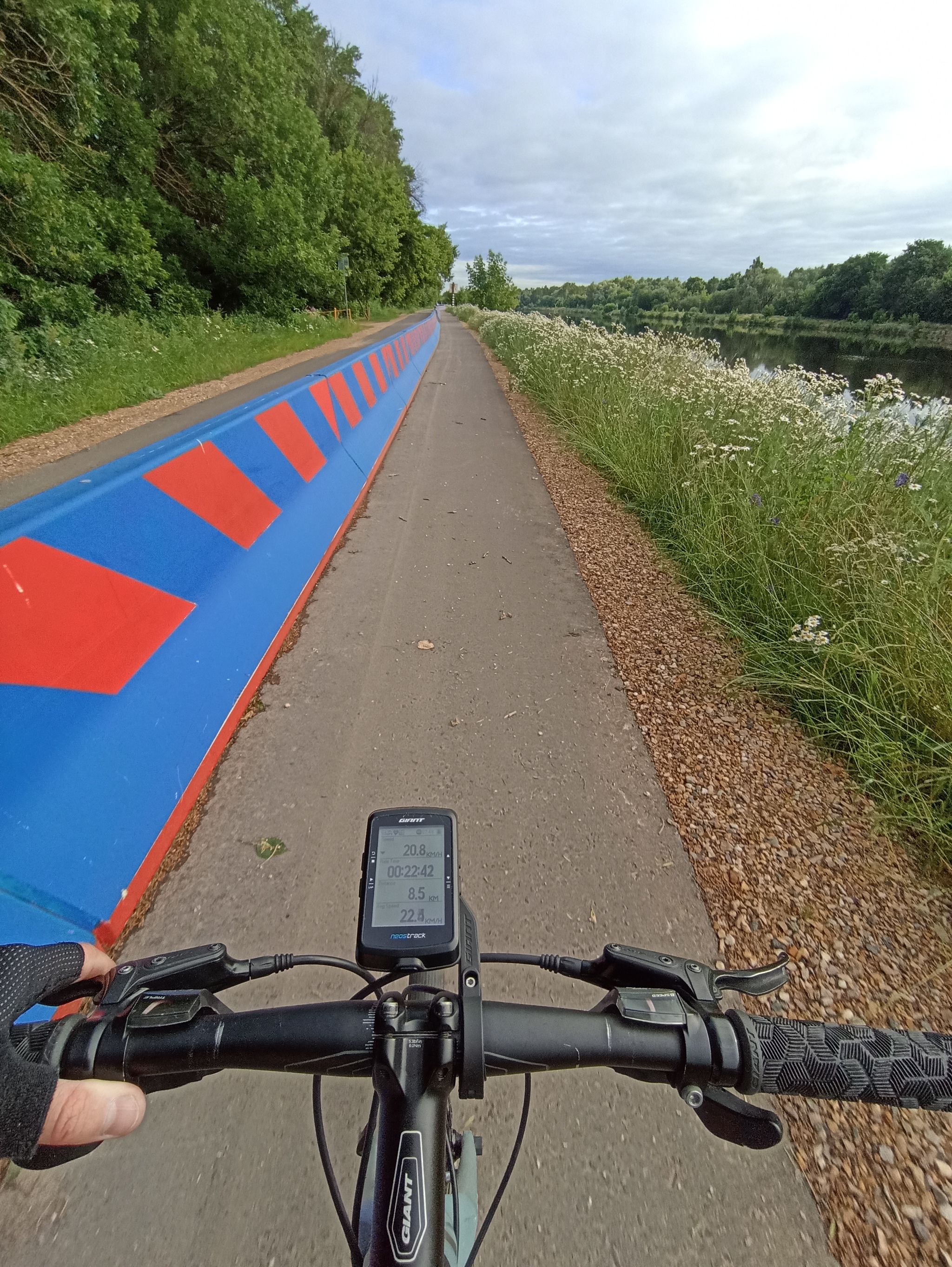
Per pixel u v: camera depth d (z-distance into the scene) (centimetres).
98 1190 125
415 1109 66
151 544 228
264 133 2020
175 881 193
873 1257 120
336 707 282
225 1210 123
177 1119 138
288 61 2344
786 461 461
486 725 276
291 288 2341
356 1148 134
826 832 226
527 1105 86
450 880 86
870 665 273
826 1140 138
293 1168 130
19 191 1120
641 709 293
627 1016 75
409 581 409
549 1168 133
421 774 246
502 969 179
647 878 205
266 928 182
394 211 3994
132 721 197
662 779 250
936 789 228
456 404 1072
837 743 270
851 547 325
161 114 1691
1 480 668
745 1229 124
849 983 173
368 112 4822
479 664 322
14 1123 59
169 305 1745
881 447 451
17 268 1181
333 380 565
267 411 383
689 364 848
